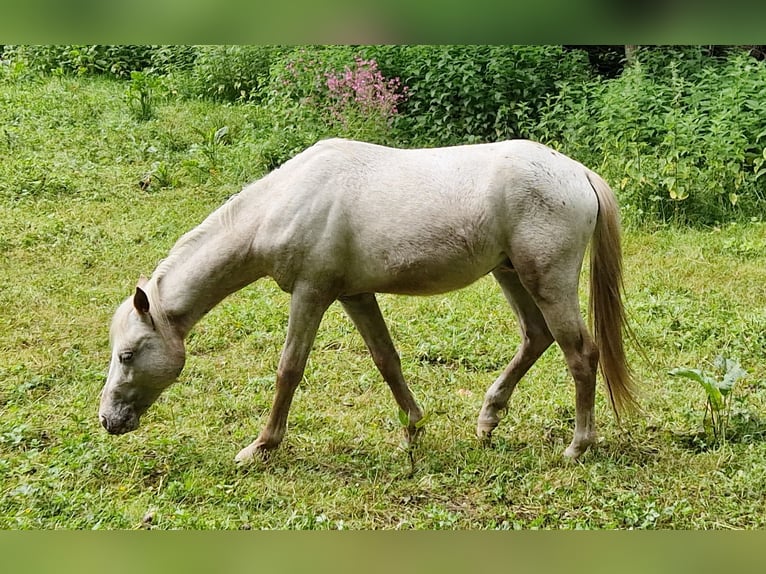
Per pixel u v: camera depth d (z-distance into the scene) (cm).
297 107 1071
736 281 713
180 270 458
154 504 416
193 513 408
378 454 466
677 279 724
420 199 431
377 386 556
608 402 514
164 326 451
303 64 1127
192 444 481
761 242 793
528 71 1089
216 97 1352
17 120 1149
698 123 927
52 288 712
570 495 416
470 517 403
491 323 646
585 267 789
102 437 486
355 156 447
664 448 460
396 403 526
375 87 1049
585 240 441
